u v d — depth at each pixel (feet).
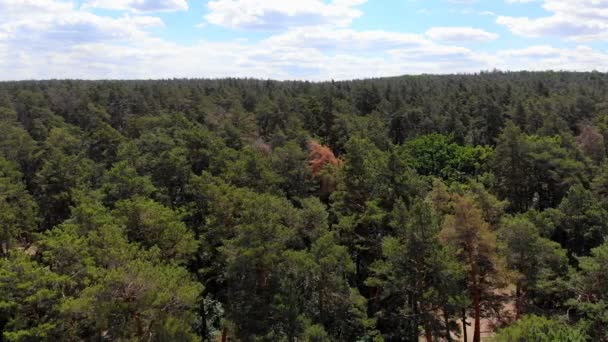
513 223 107.34
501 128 244.22
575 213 133.90
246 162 143.02
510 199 182.19
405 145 229.04
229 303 97.96
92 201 116.37
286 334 89.51
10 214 111.96
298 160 165.58
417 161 212.84
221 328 105.50
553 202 184.65
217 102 311.88
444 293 95.61
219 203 113.39
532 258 105.50
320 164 177.99
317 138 225.76
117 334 72.84
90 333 76.28
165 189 145.79
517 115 252.21
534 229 107.65
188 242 102.32
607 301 91.50
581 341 67.97
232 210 112.37
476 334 107.65
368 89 316.40
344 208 130.82
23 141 195.62
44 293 70.44
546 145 180.14
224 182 133.69
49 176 152.56
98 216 96.58
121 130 270.87
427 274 99.86
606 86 392.06
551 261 108.58
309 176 169.48
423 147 220.23
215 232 112.98
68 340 73.87
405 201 125.08
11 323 69.51
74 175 155.12
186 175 153.58
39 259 98.27
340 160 188.44
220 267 114.62
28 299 69.05
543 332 71.77
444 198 130.41
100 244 84.12
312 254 97.96
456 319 114.93
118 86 329.72
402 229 102.22
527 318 77.41
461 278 98.53
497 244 102.89
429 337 100.12
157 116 249.34
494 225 119.75
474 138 263.08
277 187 146.51
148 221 99.30
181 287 80.18
